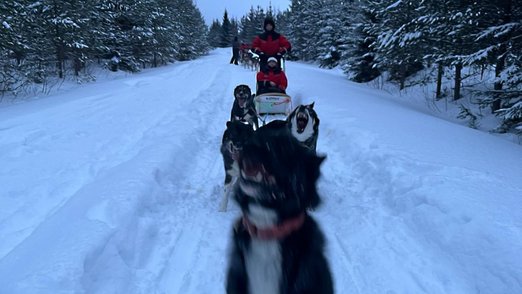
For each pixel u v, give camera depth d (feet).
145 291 10.78
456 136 24.23
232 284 6.16
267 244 5.56
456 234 12.05
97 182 17.43
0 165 20.17
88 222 13.17
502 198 13.56
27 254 11.60
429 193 14.49
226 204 16.14
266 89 29.19
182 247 13.26
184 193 17.80
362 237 13.42
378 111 32.58
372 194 17.08
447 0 37.29
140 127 28.94
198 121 30.86
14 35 45.62
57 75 61.87
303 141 15.64
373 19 64.75
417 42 42.42
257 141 5.03
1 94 44.57
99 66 77.20
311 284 5.77
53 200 16.61
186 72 75.61
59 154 22.31
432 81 54.08
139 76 71.10
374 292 10.64
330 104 35.70
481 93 37.45
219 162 22.66
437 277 10.94
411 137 23.31
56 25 57.31
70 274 10.37
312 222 6.06
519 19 33.53
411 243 12.65
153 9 95.50
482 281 10.23
